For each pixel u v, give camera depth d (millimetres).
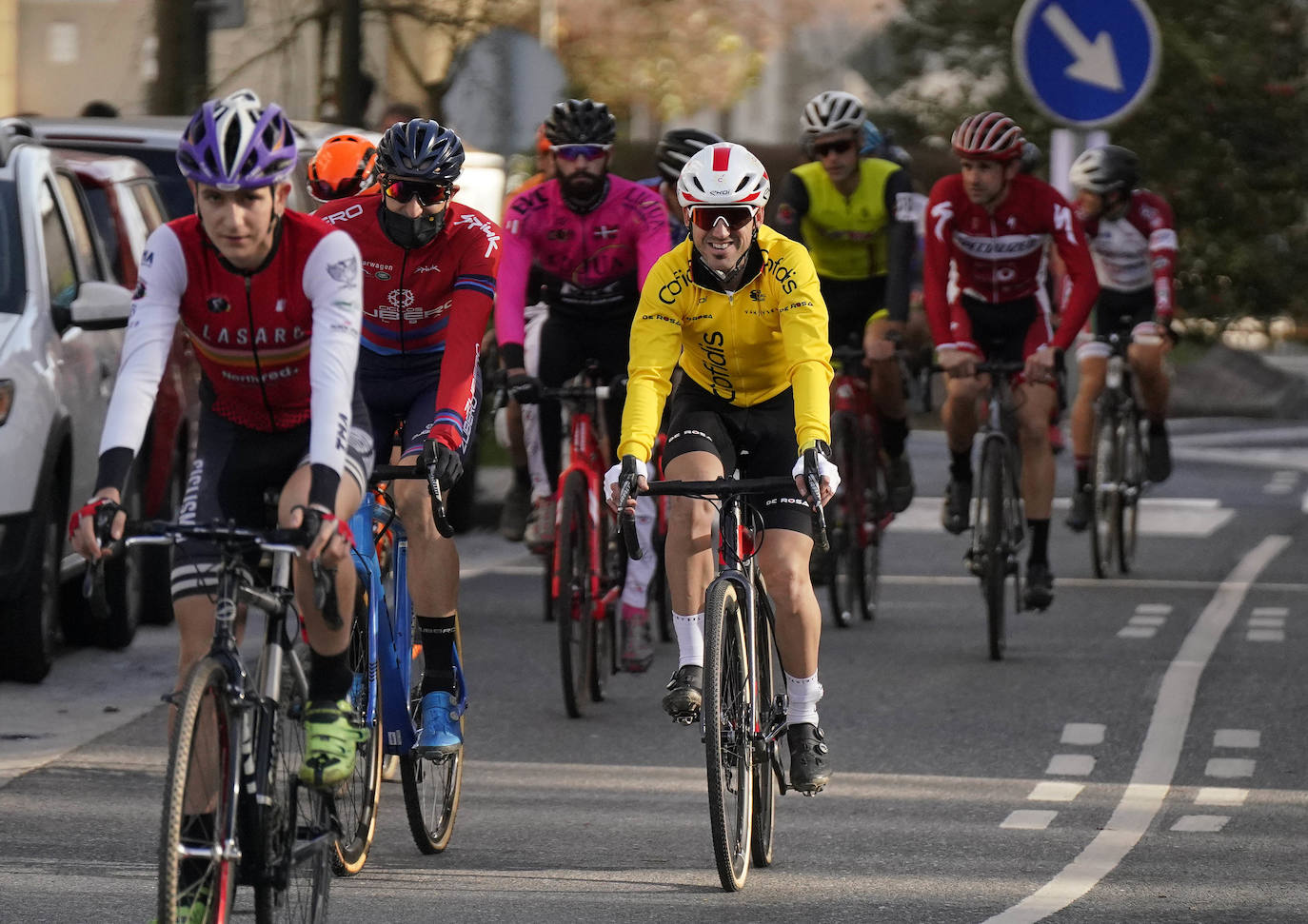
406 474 17938
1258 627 32531
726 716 18203
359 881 18359
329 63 63750
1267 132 64688
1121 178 38688
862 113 32094
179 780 13164
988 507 29672
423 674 19062
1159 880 18469
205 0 45281
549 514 28734
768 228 19703
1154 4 63188
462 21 54344
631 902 17750
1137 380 40719
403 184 19219
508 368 26109
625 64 96125
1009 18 65562
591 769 23109
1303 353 95688
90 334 28922
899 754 23859
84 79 86438
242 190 14141
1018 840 19969
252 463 15758
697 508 19109
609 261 26859
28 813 20422
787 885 18344
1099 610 34281
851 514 32594
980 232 31453
